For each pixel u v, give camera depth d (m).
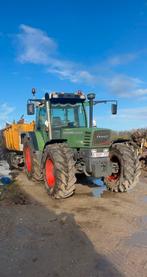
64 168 7.48
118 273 3.82
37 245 4.69
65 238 4.97
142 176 11.05
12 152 13.42
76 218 6.05
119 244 4.72
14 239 4.94
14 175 11.43
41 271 3.88
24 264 4.07
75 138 8.22
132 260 4.18
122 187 8.16
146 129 15.13
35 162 9.59
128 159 8.12
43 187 9.15
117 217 6.10
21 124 12.04
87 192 8.42
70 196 7.94
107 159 7.98
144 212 6.46
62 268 3.95
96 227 5.51
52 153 7.71
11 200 7.56
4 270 3.91
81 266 4.00
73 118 9.26
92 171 7.88
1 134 16.09
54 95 8.77
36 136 9.65
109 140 8.04
